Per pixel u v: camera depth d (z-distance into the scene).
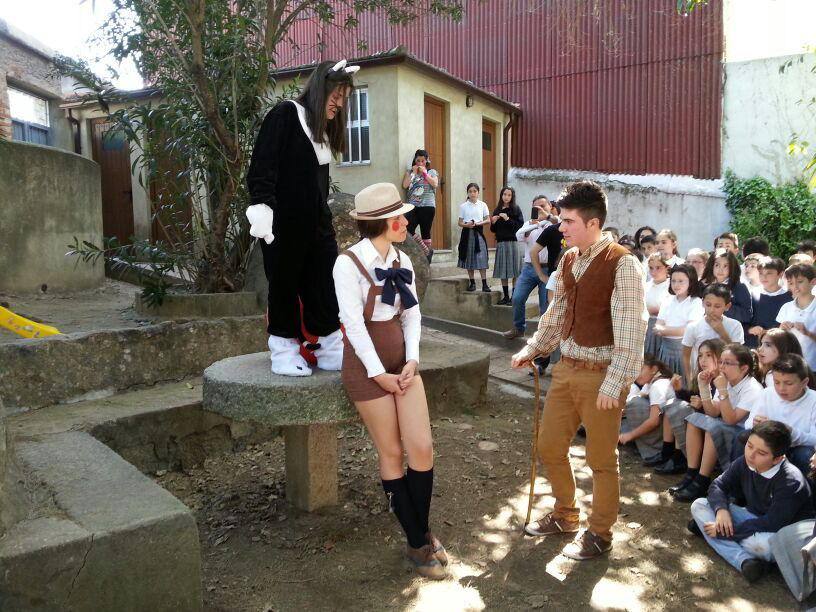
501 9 12.34
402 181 9.14
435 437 4.96
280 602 2.95
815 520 3.10
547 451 3.47
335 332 3.39
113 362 4.61
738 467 3.49
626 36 11.52
